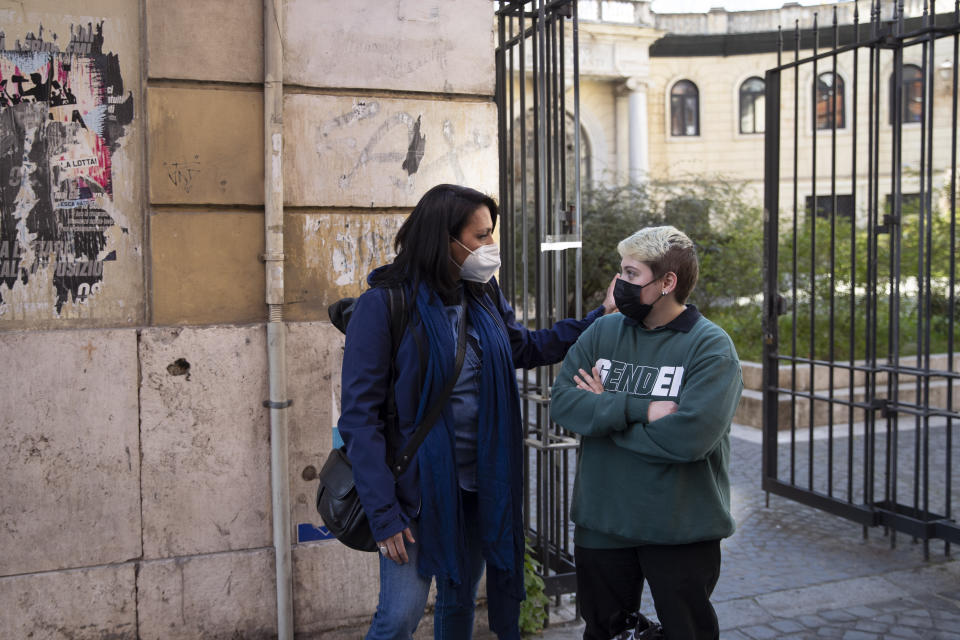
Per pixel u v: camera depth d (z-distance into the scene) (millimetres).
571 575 3535
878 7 4434
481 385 2246
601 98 23516
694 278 2191
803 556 4395
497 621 2295
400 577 2160
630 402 2133
